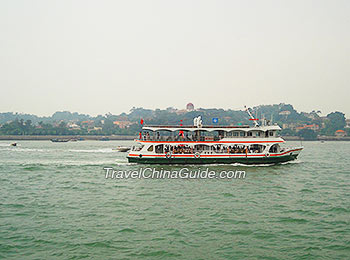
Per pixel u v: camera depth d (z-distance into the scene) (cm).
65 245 2625
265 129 6650
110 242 2686
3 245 2614
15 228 2986
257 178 5428
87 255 2458
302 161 8206
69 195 4288
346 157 9912
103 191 4522
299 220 3225
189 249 2569
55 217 3309
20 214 3409
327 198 4119
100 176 5741
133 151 6688
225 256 2455
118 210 3562
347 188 4753
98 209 3603
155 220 3222
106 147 15775
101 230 2944
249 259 2412
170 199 4041
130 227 3017
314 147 17175
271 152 6688
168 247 2600
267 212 3488
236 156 6512
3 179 5469
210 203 3847
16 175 5888
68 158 9069
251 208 3638
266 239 2766
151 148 6575
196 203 3844
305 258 2428
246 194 4309
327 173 6181
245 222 3164
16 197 4175
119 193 4391
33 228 2989
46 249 2553
